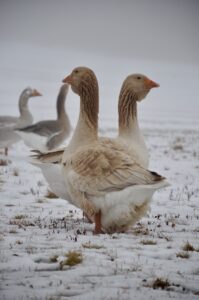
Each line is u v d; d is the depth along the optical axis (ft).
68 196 36.94
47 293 22.52
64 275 24.79
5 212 40.57
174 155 82.12
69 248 29.25
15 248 29.14
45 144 75.41
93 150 34.06
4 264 26.03
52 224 36.40
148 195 32.37
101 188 32.27
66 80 38.32
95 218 33.37
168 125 146.92
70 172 33.88
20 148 89.45
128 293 22.75
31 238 31.60
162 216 40.73
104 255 27.94
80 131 37.29
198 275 25.63
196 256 28.71
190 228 36.22
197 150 89.92
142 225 36.99
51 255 27.50
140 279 24.56
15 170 62.39
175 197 49.19
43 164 37.40
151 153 84.12
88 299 21.91
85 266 26.04
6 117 81.61
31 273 25.00
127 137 38.88
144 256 28.30
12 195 47.91
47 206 43.91
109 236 32.68
